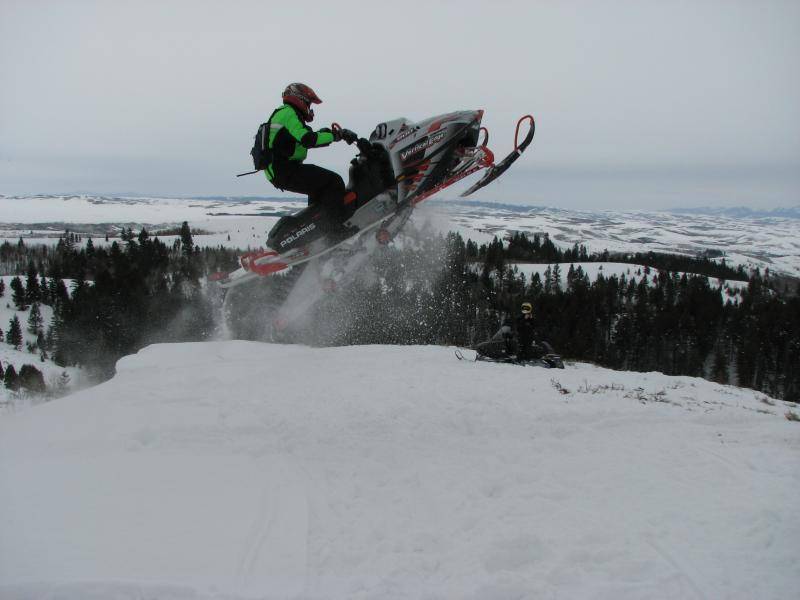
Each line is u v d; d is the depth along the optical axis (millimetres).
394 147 7191
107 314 55531
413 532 3998
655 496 4410
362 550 3783
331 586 3373
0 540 3762
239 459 5309
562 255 127688
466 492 4578
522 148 7059
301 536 3936
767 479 4672
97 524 4012
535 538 3754
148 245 78562
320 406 6625
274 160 6645
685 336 72125
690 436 5754
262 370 8867
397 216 7266
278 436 5793
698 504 4254
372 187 7266
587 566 3541
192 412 6488
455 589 3350
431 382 7809
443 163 7184
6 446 5535
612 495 4469
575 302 71000
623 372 10508
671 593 3229
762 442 5641
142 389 7621
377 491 4656
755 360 68250
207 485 4723
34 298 95000
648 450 5348
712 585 3283
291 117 6484
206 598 3209
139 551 3684
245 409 6598
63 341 65250
